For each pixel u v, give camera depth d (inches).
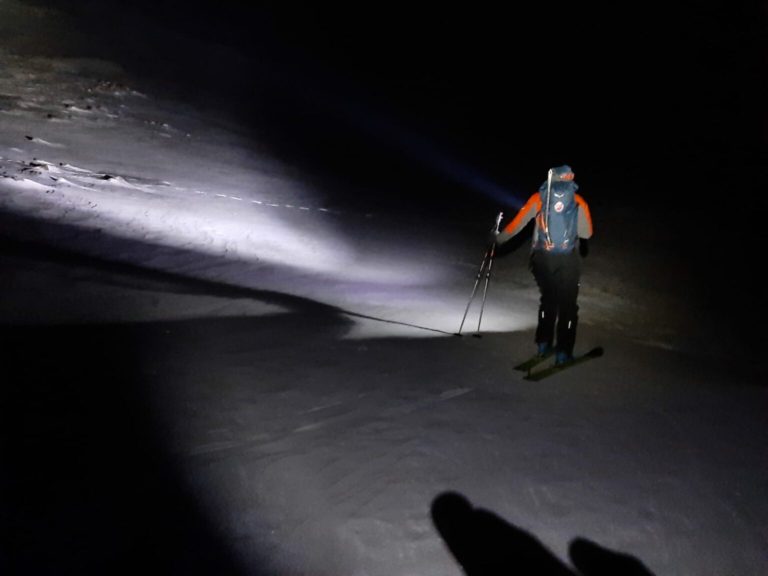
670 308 455.5
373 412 175.6
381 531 125.2
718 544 134.9
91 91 778.8
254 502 130.0
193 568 109.7
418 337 261.1
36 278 245.0
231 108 901.8
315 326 249.4
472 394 199.5
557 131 1230.9
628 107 1515.7
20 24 958.4
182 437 151.0
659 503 147.1
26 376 166.6
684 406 215.2
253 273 349.4
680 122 1416.1
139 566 108.1
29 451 134.3
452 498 138.3
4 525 111.3
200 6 1647.4
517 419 183.8
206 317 241.4
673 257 588.4
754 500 153.4
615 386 229.8
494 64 1822.1
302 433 159.6
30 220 347.3
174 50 1112.8
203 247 386.3
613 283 499.5
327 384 191.3
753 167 1087.0
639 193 836.6
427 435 165.5
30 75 775.7
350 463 147.9
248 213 505.0
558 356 245.6
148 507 123.5
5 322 200.5
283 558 115.3
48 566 104.3
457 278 444.8
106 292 248.8
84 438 143.2
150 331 215.8
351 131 976.3
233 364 197.2
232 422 161.3
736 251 629.9
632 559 126.9
